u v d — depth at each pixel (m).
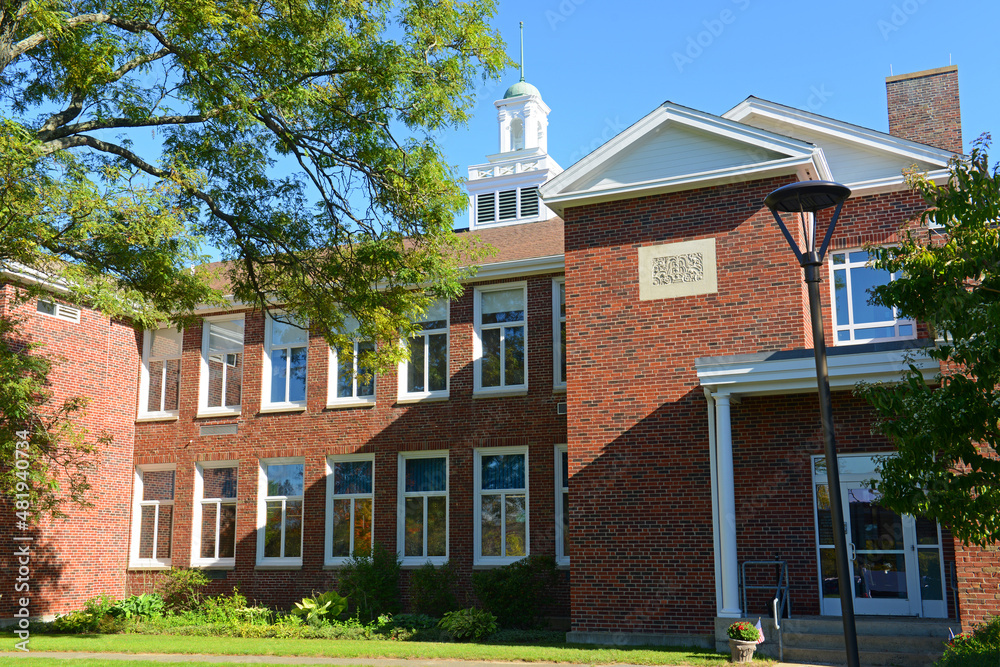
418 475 24.84
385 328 18.30
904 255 10.43
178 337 28.48
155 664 15.25
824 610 17.14
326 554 25.14
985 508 9.00
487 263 24.38
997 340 8.66
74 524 25.44
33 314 24.31
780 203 10.39
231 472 27.14
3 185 12.70
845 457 17.52
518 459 23.77
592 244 20.25
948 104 22.81
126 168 15.93
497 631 20.52
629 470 18.98
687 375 18.94
